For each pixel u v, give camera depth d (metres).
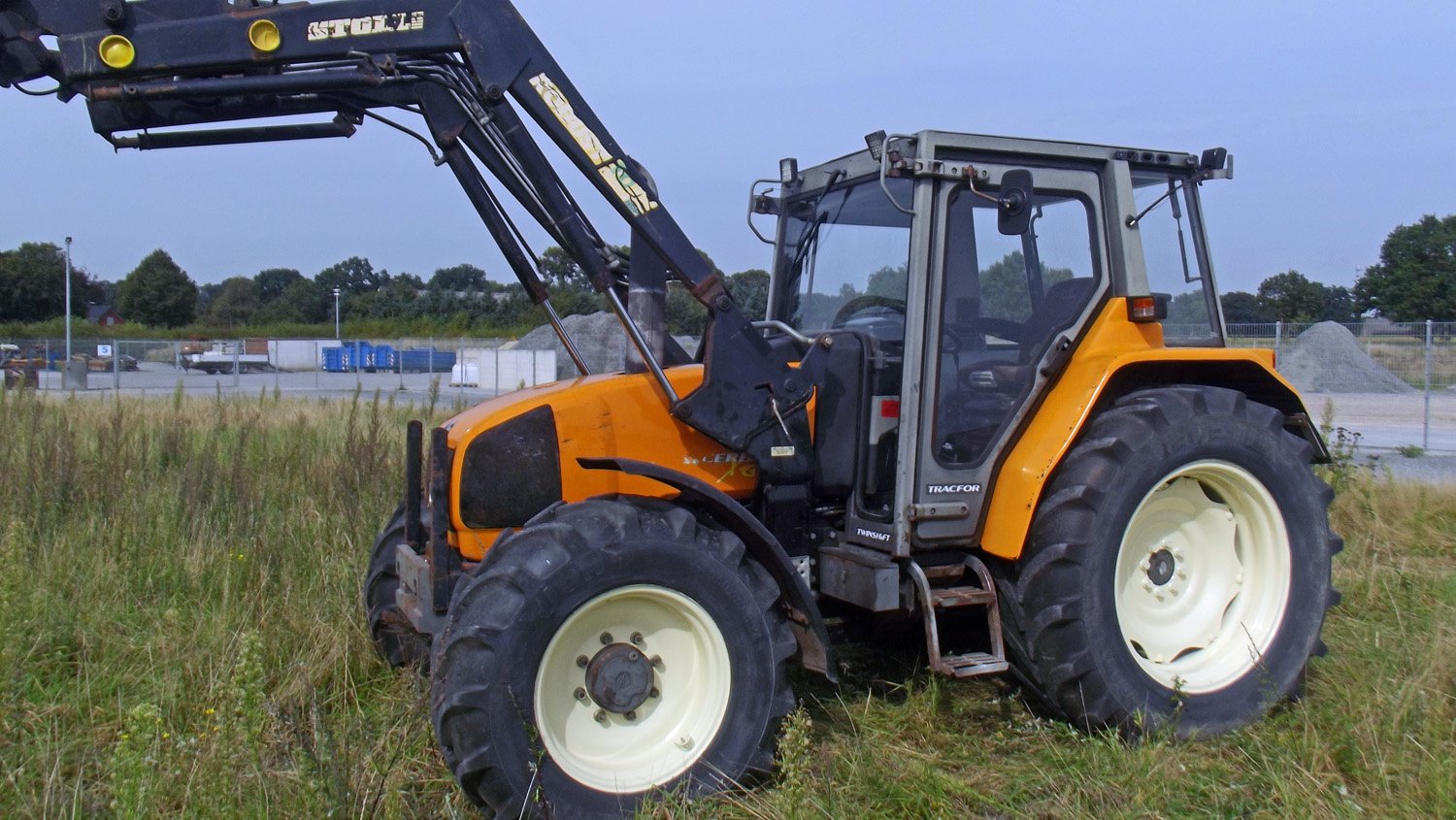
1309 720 3.86
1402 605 5.21
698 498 3.83
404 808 3.14
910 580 3.92
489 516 3.69
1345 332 19.72
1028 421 4.09
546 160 3.74
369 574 4.51
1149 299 4.14
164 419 10.34
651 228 3.72
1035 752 3.79
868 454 4.07
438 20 3.64
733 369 3.78
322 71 3.62
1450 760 3.33
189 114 3.79
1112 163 4.21
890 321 4.17
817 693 4.27
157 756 3.21
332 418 11.61
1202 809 3.29
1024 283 4.12
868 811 3.26
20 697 3.82
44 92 3.66
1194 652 4.20
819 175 4.62
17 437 8.17
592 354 15.37
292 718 3.27
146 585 5.00
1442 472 11.01
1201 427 4.01
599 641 3.40
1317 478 4.32
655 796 3.29
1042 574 3.86
